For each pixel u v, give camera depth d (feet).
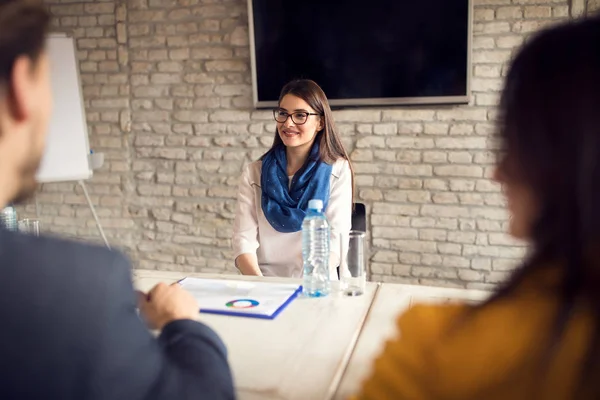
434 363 1.66
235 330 3.69
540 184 1.61
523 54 1.66
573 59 1.54
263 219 6.53
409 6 8.89
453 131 9.17
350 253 4.51
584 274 1.53
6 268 1.51
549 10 8.54
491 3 8.72
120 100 10.75
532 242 1.69
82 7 10.64
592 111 1.49
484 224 9.25
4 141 1.58
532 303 1.60
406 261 9.70
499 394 1.56
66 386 1.49
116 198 11.12
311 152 6.54
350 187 6.58
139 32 10.44
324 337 3.53
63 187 11.36
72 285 1.54
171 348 2.07
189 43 10.21
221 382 1.96
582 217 1.51
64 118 9.30
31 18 1.58
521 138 1.63
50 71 1.70
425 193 9.45
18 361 1.46
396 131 9.41
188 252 10.87
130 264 1.75
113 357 1.55
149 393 1.67
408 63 9.04
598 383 1.48
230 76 10.10
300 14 9.41
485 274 9.38
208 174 10.51
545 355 1.52
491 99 8.93
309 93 6.27
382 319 3.85
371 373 1.87
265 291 4.54
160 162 10.75
